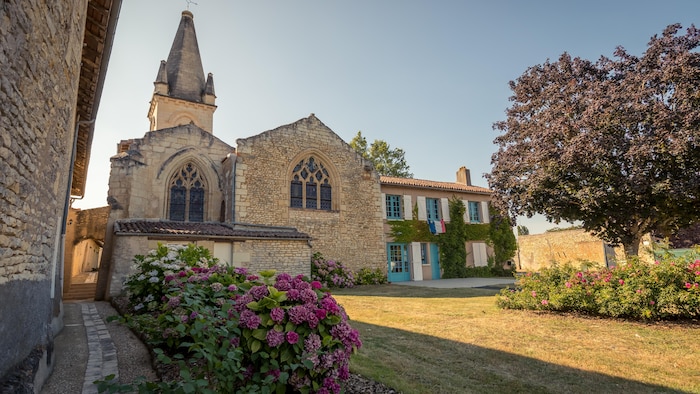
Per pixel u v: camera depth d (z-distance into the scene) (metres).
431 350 5.84
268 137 18.25
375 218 20.55
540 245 31.02
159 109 25.81
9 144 2.85
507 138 16.91
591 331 6.78
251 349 3.39
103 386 2.42
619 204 13.16
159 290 6.92
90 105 8.69
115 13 6.05
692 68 11.49
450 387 4.26
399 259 21.97
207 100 27.28
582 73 14.80
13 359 3.06
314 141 19.64
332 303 3.93
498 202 16.66
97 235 15.94
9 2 2.63
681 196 11.62
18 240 3.20
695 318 7.01
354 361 5.15
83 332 6.65
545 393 4.14
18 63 2.91
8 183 2.88
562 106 14.47
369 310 9.91
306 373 3.52
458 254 23.41
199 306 3.70
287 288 3.97
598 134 12.30
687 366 4.90
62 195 5.75
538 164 14.30
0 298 2.75
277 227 17.03
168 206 17.34
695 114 11.04
